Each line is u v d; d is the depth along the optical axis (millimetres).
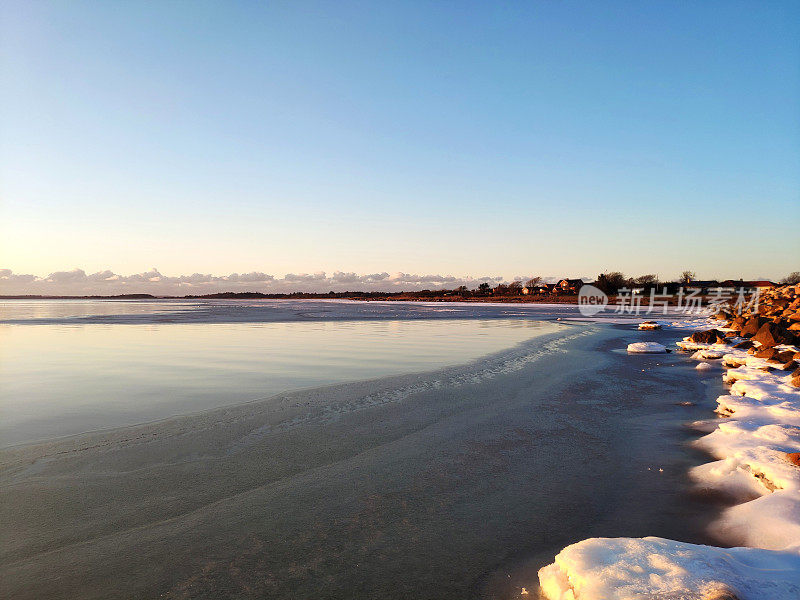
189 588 3236
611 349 17109
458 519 4242
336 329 26984
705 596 2516
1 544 3762
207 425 6926
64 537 3873
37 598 3131
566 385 10195
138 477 5051
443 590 3230
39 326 28578
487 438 6512
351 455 5781
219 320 35469
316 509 4398
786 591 2684
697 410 8133
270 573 3418
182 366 12672
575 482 5062
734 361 12828
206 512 4309
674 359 14477
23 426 6875
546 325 30750
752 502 4289
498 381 10516
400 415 7586
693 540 3834
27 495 4602
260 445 6086
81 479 4984
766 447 5414
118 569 3453
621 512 4367
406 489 4852
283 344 18531
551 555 3670
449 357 14523
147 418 7320
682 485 4961
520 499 4648
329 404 8242
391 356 14766
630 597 2576
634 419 7555
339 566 3512
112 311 52344
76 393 9156
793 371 9914
